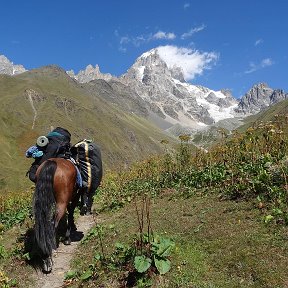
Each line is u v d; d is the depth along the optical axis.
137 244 9.12
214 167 16.88
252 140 15.82
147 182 19.56
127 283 8.53
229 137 17.80
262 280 7.66
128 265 8.91
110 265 9.29
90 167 12.09
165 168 19.59
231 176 14.75
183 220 11.77
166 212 13.17
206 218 11.47
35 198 9.48
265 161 14.13
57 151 11.27
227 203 12.48
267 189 12.09
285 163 13.02
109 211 16.58
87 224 14.95
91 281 9.08
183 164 19.02
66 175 10.07
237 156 16.12
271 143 15.14
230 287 7.69
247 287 7.59
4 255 11.32
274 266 8.01
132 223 12.62
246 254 8.62
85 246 11.50
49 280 9.76
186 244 9.92
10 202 22.20
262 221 10.15
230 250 9.03
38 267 10.24
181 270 8.48
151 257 8.66
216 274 8.23
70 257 11.06
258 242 9.02
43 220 9.30
